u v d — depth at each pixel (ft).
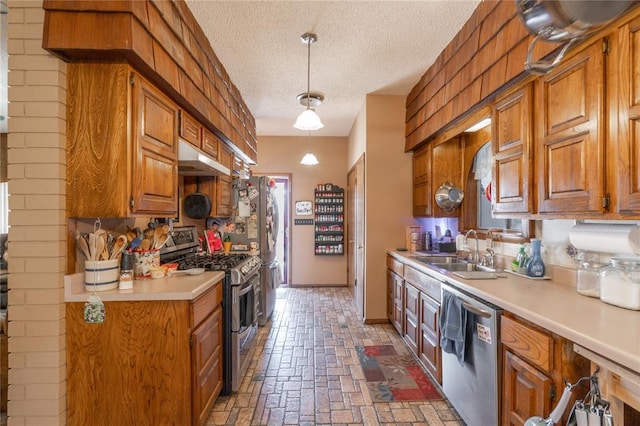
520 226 7.61
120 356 5.18
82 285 5.32
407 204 12.34
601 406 3.33
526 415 4.51
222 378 7.30
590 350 3.47
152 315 5.24
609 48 4.11
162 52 5.61
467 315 5.96
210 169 8.23
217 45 8.46
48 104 4.83
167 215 6.31
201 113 7.47
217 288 6.97
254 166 18.58
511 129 6.13
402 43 8.47
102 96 4.97
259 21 7.45
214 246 11.46
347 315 13.33
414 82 11.02
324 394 7.43
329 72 10.21
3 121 8.44
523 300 4.91
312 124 8.46
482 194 9.62
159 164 5.94
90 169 4.97
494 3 6.35
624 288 4.44
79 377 5.12
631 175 3.85
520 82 5.82
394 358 9.27
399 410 6.82
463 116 7.95
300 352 9.71
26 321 4.88
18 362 4.89
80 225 5.41
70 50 4.66
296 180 18.65
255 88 11.43
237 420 6.49
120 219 6.73
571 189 4.71
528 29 3.63
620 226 4.84
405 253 10.85
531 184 5.59
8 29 4.83
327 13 7.18
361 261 12.99
